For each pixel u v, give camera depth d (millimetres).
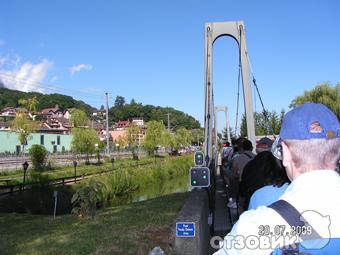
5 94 134625
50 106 141750
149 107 158625
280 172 2801
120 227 9477
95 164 51656
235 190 7746
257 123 34125
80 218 11594
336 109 51312
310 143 1691
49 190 25453
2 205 20203
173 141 87062
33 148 39000
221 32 16641
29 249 7973
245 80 15953
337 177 1665
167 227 9070
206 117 13984
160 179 48562
